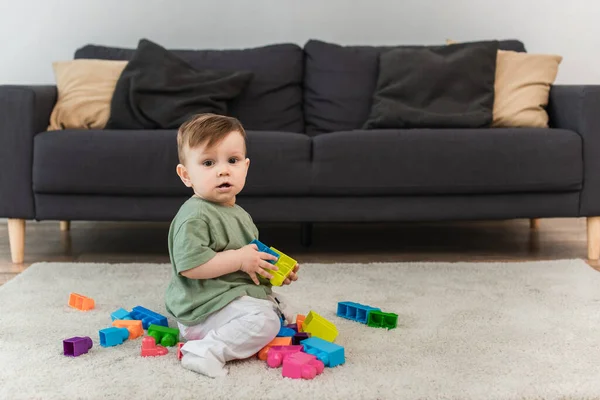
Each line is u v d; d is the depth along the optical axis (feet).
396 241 9.34
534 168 7.72
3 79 10.64
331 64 9.84
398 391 4.07
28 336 5.18
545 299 6.17
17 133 7.68
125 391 4.08
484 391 4.08
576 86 8.20
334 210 7.86
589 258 8.07
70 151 7.59
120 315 5.52
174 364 4.55
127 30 10.68
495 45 9.35
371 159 7.68
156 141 7.64
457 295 6.33
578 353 4.78
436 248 8.87
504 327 5.39
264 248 4.90
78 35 10.62
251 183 7.68
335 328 5.00
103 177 7.61
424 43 10.93
